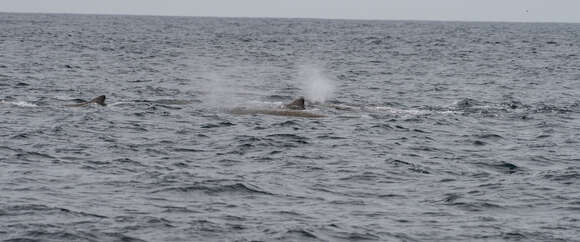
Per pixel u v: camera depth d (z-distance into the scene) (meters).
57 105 81.81
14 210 40.97
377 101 96.12
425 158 58.53
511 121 79.25
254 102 87.12
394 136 67.75
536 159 59.34
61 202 42.88
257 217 41.19
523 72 151.25
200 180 48.59
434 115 81.81
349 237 38.38
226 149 60.03
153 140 63.31
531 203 45.44
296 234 38.38
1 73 114.94
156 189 46.41
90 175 49.69
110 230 38.38
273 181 49.31
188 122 72.75
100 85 106.62
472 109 88.12
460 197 46.38
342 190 47.72
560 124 77.88
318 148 61.06
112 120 72.50
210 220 40.38
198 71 137.38
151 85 109.69
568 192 48.12
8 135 62.72
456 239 38.53
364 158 57.53
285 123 72.75
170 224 39.50
